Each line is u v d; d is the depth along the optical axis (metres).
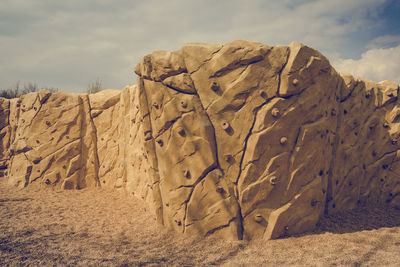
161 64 4.99
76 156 9.05
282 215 4.67
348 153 6.13
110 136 9.15
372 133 6.52
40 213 6.27
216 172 4.75
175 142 5.00
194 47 4.90
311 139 4.93
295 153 4.83
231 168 4.79
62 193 8.38
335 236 4.78
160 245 4.55
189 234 4.84
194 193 4.84
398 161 6.70
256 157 4.67
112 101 9.22
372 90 6.61
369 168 6.50
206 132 4.77
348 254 4.08
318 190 5.07
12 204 6.84
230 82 4.75
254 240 4.62
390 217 5.80
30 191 8.45
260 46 4.74
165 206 5.25
